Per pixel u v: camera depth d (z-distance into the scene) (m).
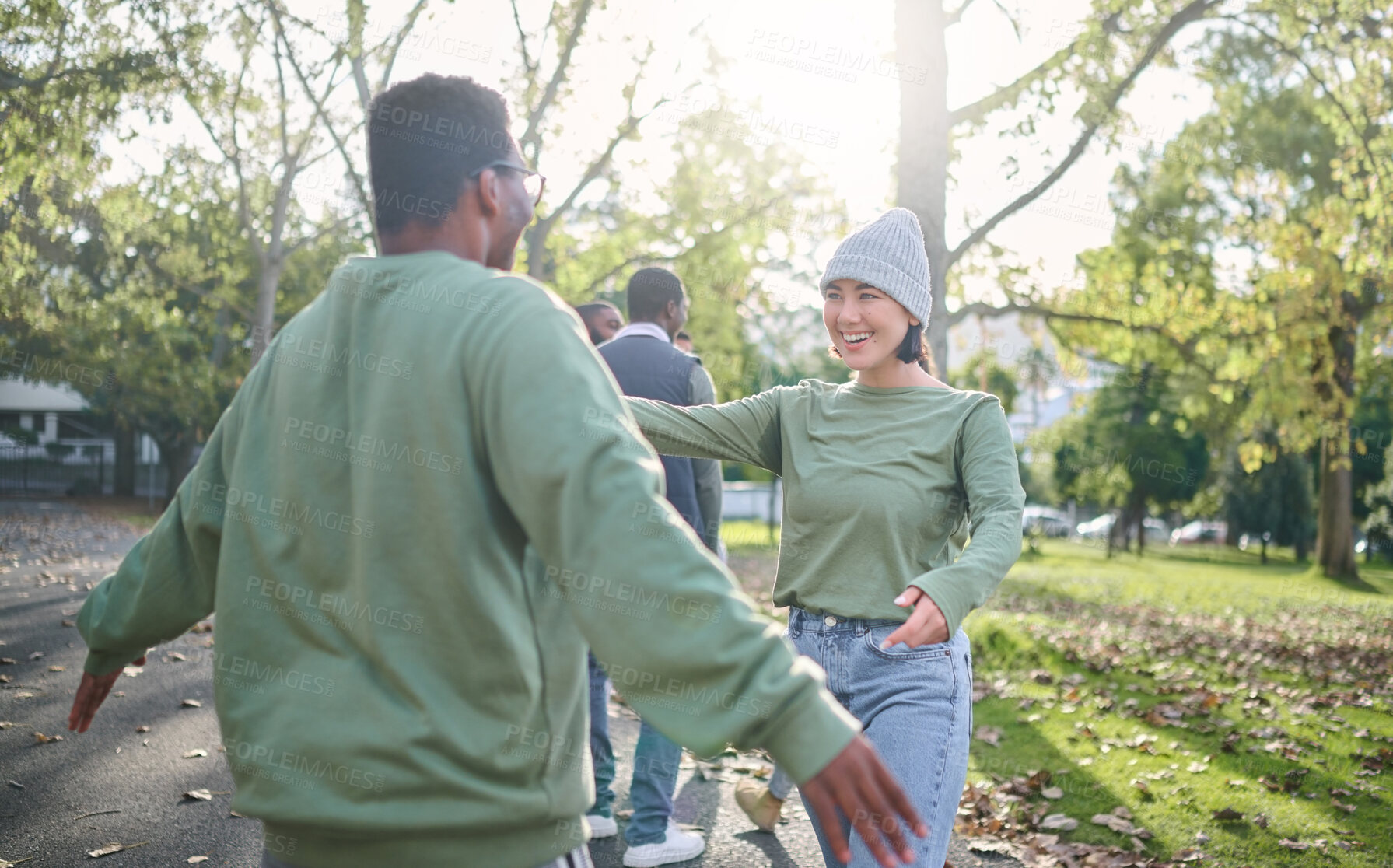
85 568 11.29
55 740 4.54
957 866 3.58
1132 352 14.30
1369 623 11.80
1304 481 31.55
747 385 13.98
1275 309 13.32
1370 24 11.27
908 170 8.79
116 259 16.91
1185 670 7.46
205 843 3.44
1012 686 6.59
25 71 9.64
